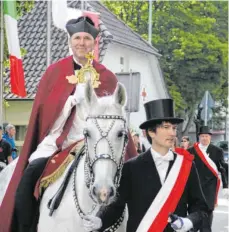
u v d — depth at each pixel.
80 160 7.02
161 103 6.47
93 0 32.81
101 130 6.23
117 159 6.22
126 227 6.74
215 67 44.59
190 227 6.28
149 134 6.58
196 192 6.55
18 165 7.69
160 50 45.16
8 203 7.52
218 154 13.84
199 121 23.78
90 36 7.96
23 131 26.91
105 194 6.02
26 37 28.22
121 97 6.43
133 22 48.81
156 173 6.50
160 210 6.39
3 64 17.89
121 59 31.14
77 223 6.84
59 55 27.00
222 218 17.94
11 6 15.80
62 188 6.99
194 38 43.75
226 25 48.00
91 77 7.80
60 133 7.64
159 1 47.16
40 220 7.19
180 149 6.61
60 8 16.11
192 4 45.59
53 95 7.73
